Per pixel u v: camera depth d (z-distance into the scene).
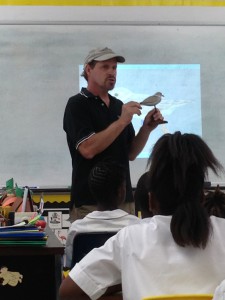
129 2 4.43
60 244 1.83
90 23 4.40
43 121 4.34
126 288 1.39
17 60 4.34
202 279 1.36
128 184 3.02
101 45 4.41
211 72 4.51
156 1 4.45
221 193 1.95
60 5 4.38
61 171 4.33
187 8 4.48
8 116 4.32
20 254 1.76
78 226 2.36
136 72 4.45
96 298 1.44
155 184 1.45
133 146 3.12
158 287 1.35
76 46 4.39
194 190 1.42
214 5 4.50
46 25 4.37
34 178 4.30
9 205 2.42
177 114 4.47
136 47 4.44
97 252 1.44
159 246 1.40
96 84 3.10
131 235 1.43
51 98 4.36
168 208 1.44
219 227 1.45
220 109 4.50
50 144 4.34
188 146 1.44
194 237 1.37
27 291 1.80
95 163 2.96
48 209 4.26
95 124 3.05
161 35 4.46
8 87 4.33
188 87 4.49
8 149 4.30
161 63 4.46
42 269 1.80
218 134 4.50
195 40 4.49
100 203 2.41
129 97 4.43
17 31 4.35
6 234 1.74
